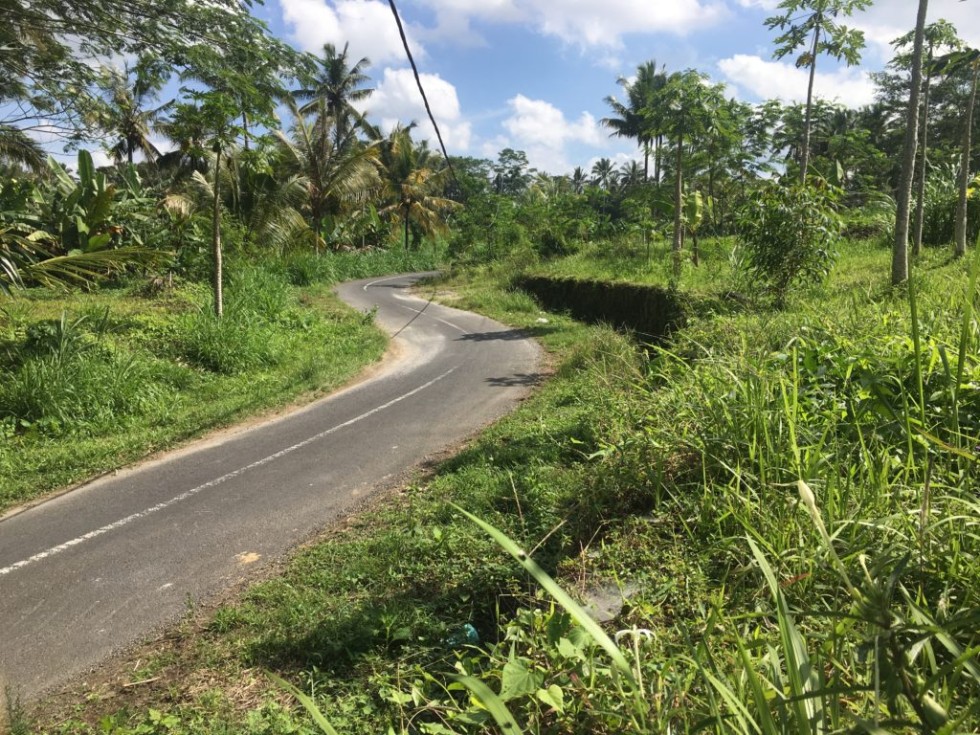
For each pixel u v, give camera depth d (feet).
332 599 12.94
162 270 56.39
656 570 11.03
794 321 22.26
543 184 202.80
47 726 10.11
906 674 5.22
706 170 72.49
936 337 13.82
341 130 126.41
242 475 21.25
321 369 37.68
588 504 14.30
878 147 118.62
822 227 30.55
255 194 79.15
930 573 7.66
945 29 39.11
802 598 8.40
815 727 5.06
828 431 12.17
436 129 11.64
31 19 29.84
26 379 27.25
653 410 16.49
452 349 46.19
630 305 50.31
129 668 11.45
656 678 7.36
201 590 13.97
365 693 10.09
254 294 51.31
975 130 85.97
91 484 20.88
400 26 10.13
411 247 158.92
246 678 10.88
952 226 49.49
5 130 33.99
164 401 30.14
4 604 13.66
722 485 12.59
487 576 12.70
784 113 73.31
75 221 56.34
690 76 51.90
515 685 7.22
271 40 33.24
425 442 24.13
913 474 10.30
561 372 34.53
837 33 41.98
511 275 83.76
